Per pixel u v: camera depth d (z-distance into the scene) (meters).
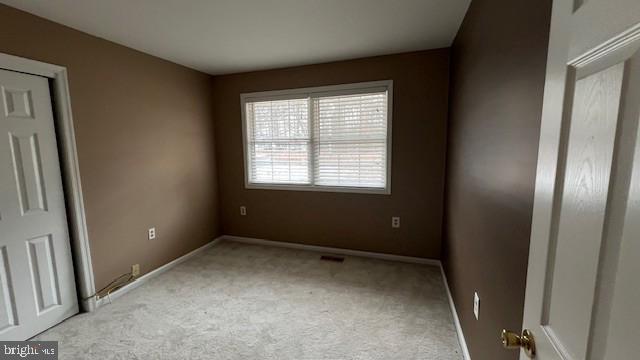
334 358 1.78
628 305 0.38
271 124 3.57
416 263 3.17
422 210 3.09
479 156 1.56
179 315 2.24
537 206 0.66
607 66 0.43
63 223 2.19
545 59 0.79
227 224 3.93
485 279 1.38
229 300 2.45
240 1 1.86
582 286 0.48
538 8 0.84
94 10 1.93
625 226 0.39
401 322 2.12
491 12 1.38
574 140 0.52
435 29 2.34
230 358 1.79
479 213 1.54
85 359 1.79
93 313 2.28
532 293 0.67
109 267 2.49
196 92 3.45
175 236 3.19
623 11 0.40
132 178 2.68
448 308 2.30
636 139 0.38
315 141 3.40
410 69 2.92
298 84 3.34
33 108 1.99
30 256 2.00
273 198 3.68
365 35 2.46
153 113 2.89
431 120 2.93
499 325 1.16
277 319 2.18
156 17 2.05
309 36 2.46
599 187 0.44
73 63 2.19
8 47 1.83
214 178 3.80
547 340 0.59
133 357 1.80
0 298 1.86
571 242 0.52
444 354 1.80
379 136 3.16
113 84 2.49
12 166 1.90
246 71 3.53
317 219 3.52
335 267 3.09
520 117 0.98
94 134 2.35
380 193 3.21
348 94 3.17
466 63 1.99
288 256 3.41
